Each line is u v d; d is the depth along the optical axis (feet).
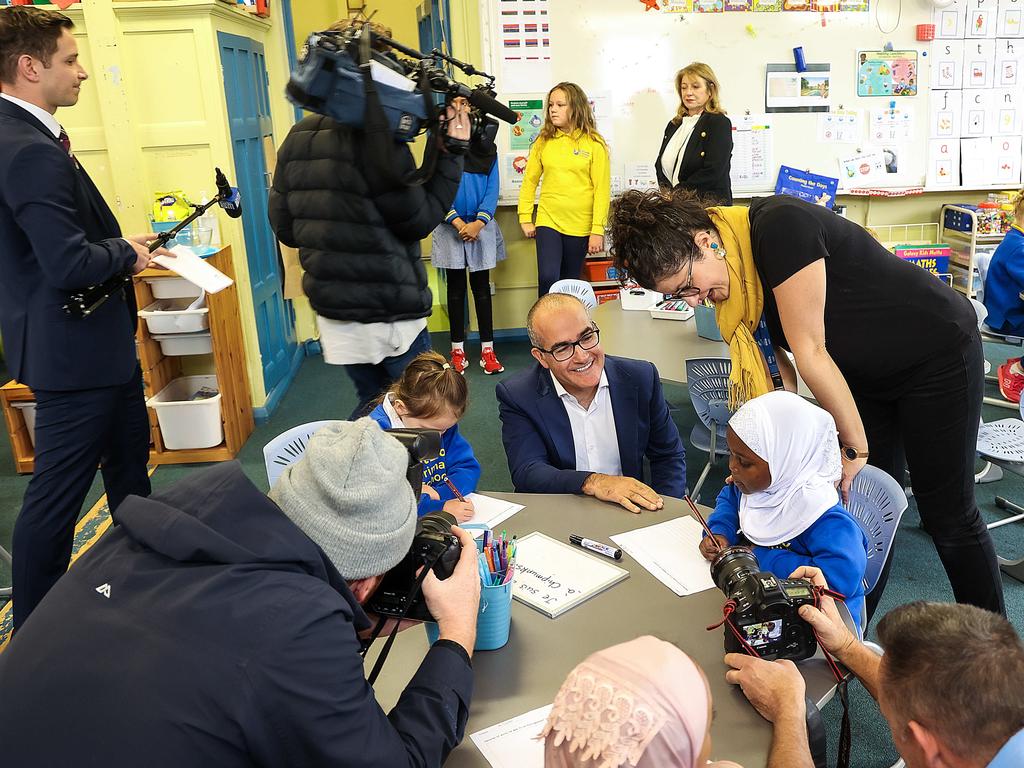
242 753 2.82
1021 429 9.41
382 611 3.77
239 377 13.44
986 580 6.66
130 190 12.88
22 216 7.13
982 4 17.85
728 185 15.65
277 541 3.12
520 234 18.61
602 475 6.24
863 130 18.31
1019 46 18.20
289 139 8.71
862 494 6.25
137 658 2.84
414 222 8.53
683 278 5.97
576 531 5.59
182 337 12.55
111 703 2.78
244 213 13.96
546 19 17.24
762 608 3.97
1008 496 10.84
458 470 6.81
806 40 17.76
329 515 3.28
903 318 6.00
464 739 3.71
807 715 3.60
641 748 2.30
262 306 14.88
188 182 13.03
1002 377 12.16
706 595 4.75
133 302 8.67
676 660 2.52
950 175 18.74
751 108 18.04
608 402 6.84
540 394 6.87
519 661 4.23
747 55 17.74
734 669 3.98
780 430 4.99
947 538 6.64
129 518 3.25
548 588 4.85
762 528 5.14
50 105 7.64
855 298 6.00
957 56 18.11
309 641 2.92
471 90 8.25
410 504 3.49
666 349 10.14
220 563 3.05
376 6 18.39
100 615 3.00
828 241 5.88
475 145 8.76
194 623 2.88
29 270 7.64
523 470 6.70
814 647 4.11
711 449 9.71
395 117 7.71
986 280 13.44
